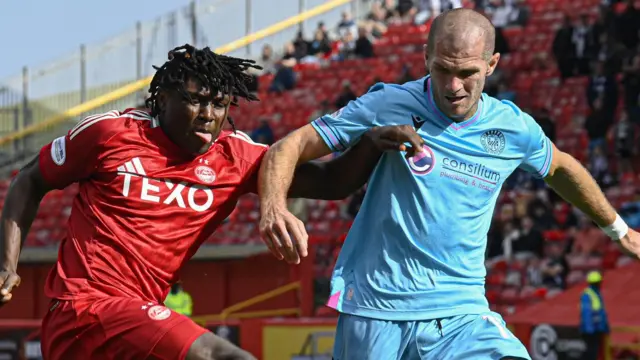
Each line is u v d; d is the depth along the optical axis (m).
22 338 15.76
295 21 34.91
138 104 31.23
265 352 15.69
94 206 5.74
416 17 33.09
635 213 21.33
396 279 5.93
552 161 6.33
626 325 16.14
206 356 5.30
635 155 24.08
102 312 5.50
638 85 23.86
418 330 5.93
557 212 22.39
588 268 21.53
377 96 5.99
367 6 35.31
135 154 5.72
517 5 30.44
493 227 21.72
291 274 20.17
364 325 6.00
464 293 5.97
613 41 24.78
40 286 22.06
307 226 24.14
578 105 26.23
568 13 29.50
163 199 5.75
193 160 5.83
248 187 6.02
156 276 5.74
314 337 15.56
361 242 6.09
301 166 6.24
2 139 31.52
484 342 5.84
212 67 5.60
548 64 27.64
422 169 5.87
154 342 5.35
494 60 5.86
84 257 5.67
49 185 5.97
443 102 5.72
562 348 14.98
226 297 20.72
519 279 21.09
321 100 30.77
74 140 5.78
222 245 21.02
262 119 28.55
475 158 5.95
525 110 26.36
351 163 6.19
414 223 5.90
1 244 5.86
